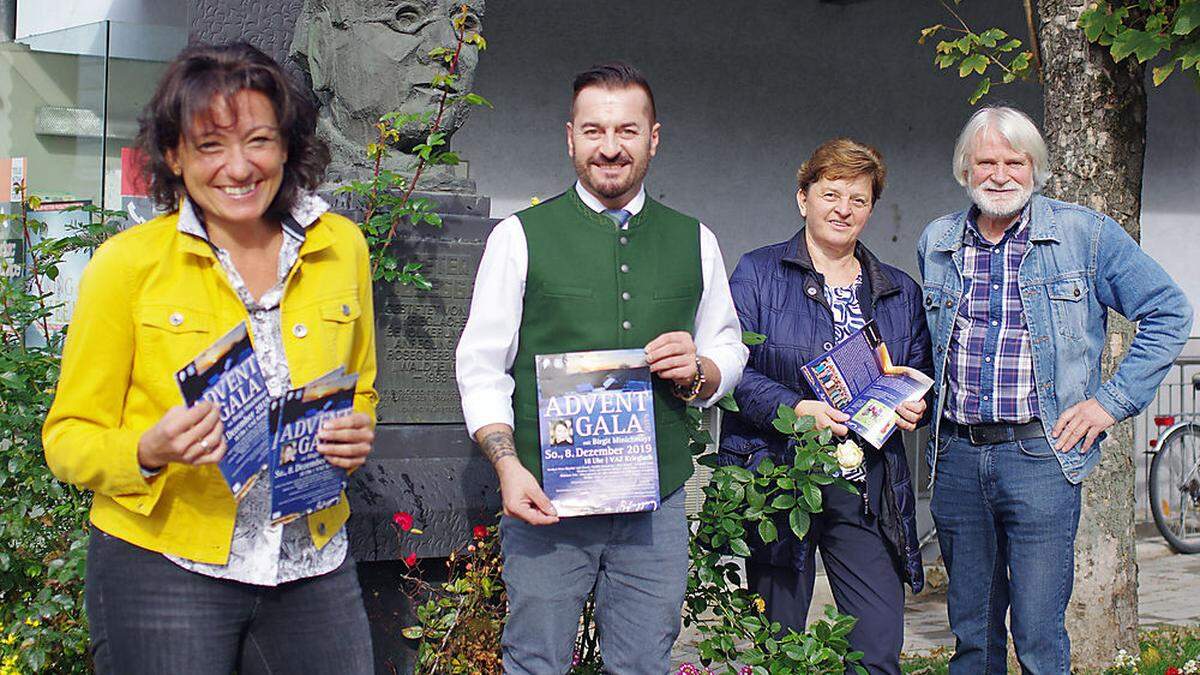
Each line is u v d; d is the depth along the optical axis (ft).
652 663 10.02
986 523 12.66
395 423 12.60
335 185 12.91
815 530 12.53
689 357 9.82
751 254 13.11
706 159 24.58
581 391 9.68
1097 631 17.38
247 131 7.80
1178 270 30.32
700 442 12.50
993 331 12.46
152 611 7.92
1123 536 17.49
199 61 7.84
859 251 13.03
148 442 7.55
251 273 8.21
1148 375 12.17
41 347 12.70
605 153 9.71
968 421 12.53
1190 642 19.19
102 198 17.70
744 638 12.16
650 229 10.11
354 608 8.58
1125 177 17.26
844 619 11.75
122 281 7.80
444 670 12.01
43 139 18.60
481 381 9.78
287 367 8.23
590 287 9.85
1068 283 12.34
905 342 12.87
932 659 18.43
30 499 11.51
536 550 9.91
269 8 14.88
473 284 12.80
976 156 12.46
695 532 12.25
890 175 26.61
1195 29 16.08
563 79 23.00
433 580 12.67
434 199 12.82
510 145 22.63
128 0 21.02
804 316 12.59
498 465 9.47
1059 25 17.25
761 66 24.99
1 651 11.07
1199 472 28.35
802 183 12.85
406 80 12.80
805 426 11.54
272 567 8.11
